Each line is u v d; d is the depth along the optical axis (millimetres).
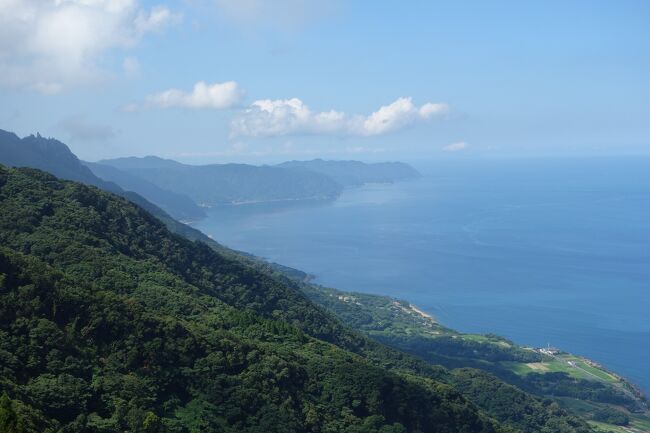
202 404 122188
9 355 106250
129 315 130250
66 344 115875
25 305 117312
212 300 183875
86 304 126125
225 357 136000
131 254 196500
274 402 131000
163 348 128375
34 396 101812
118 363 119875
